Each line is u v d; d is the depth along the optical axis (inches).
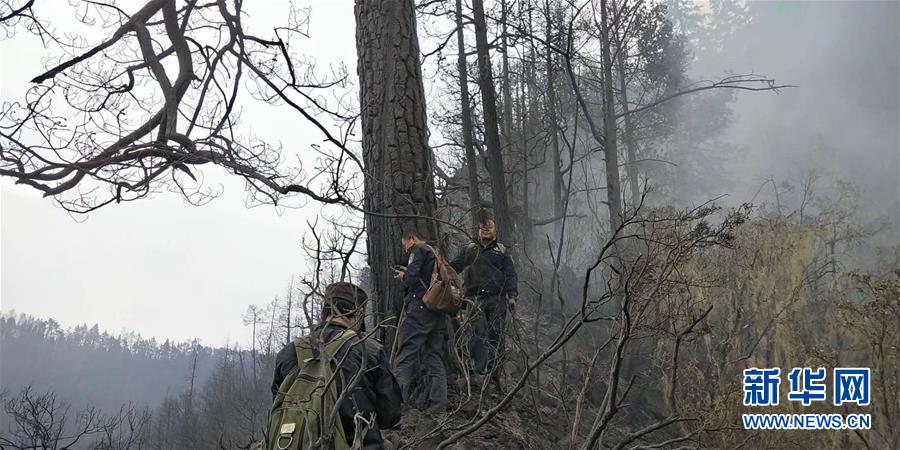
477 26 358.6
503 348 196.2
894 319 159.2
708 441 158.4
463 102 389.4
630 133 552.4
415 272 176.1
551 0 371.6
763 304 191.8
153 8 195.3
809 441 157.1
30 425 445.1
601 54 370.0
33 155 172.2
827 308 191.0
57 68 175.5
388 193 203.0
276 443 88.0
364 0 219.6
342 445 88.3
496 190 338.3
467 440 159.2
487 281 199.0
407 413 171.8
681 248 136.3
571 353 232.5
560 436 180.1
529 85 512.7
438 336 177.8
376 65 213.5
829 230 238.2
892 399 153.4
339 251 106.4
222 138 185.2
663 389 186.1
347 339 96.3
